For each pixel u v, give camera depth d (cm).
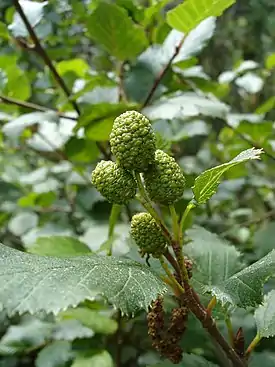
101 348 25
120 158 13
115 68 29
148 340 25
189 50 24
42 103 32
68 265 12
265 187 36
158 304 15
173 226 13
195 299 14
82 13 28
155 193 13
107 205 29
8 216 38
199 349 22
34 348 27
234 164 12
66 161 33
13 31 24
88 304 22
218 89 28
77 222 32
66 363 25
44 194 33
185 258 15
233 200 35
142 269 13
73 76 30
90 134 23
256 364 20
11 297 10
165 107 22
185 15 21
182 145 40
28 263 12
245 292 13
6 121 32
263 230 23
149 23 26
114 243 24
